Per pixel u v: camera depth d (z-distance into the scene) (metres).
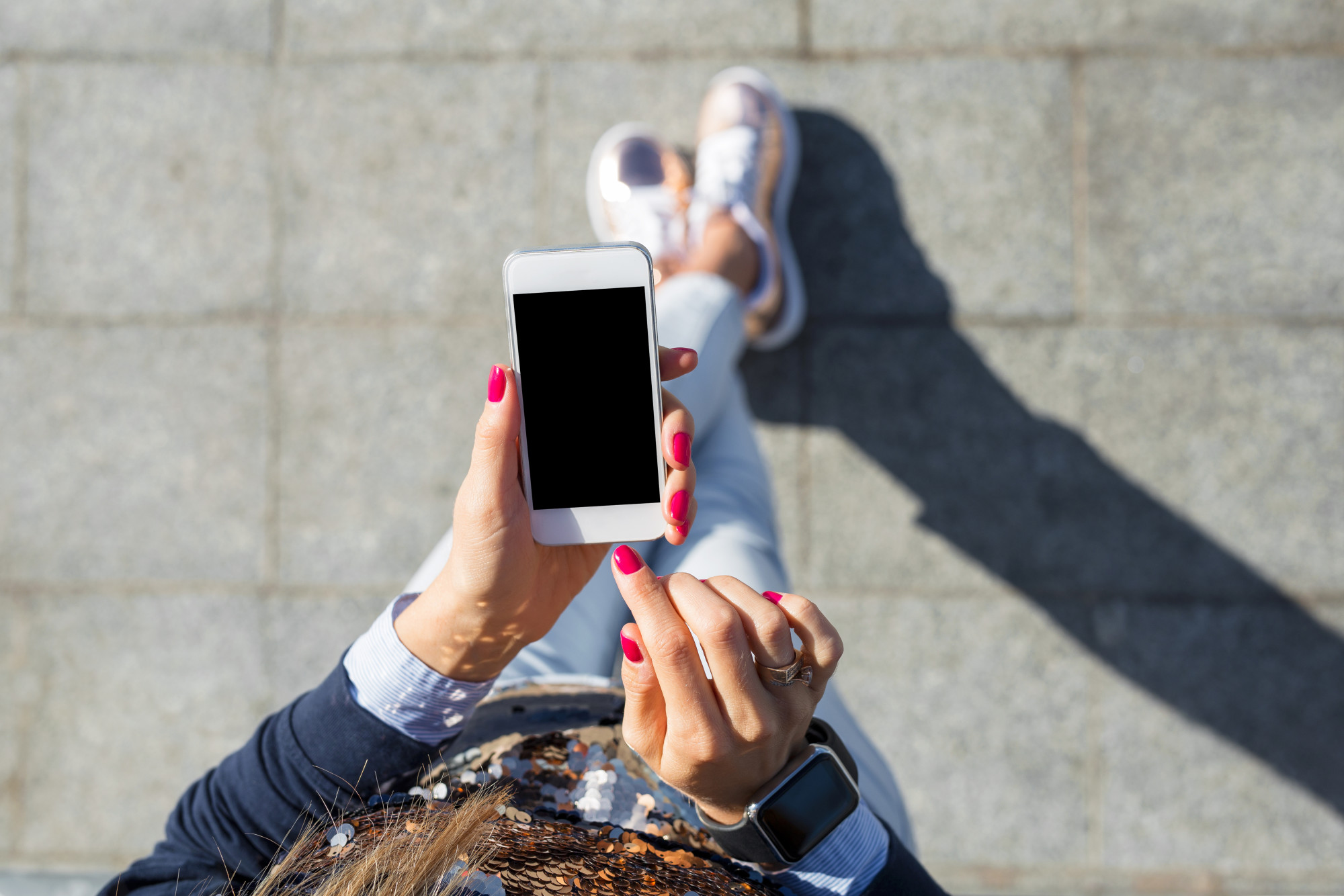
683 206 2.24
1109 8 2.23
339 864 0.74
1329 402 2.22
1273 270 2.22
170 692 2.25
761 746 0.69
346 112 2.27
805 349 2.27
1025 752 2.21
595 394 0.82
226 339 2.27
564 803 0.87
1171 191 2.23
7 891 2.15
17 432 2.28
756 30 2.26
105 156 2.29
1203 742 2.20
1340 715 2.19
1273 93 2.23
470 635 0.77
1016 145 2.24
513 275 0.81
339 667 0.84
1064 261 2.24
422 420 2.26
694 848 0.85
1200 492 2.22
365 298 2.27
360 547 2.26
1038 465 2.24
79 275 2.29
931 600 2.23
